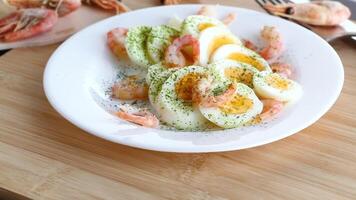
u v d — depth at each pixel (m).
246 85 0.49
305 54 0.54
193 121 0.46
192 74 0.49
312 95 0.47
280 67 0.52
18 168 0.42
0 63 0.56
